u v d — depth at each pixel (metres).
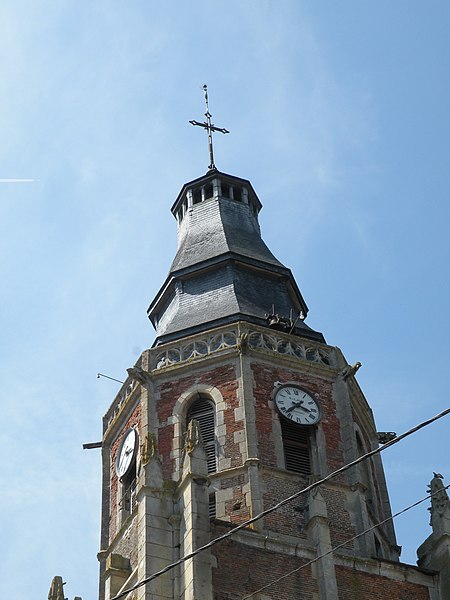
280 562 31.66
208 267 42.66
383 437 40.44
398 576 32.91
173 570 30.12
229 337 38.22
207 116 51.00
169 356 38.53
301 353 38.53
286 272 43.25
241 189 47.69
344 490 35.00
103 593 36.19
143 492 31.42
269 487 34.09
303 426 36.44
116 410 40.34
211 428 36.22
